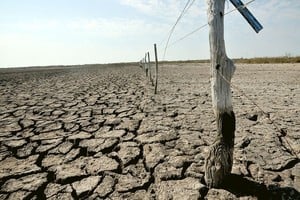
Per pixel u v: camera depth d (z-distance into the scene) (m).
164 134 3.53
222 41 1.83
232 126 1.94
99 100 6.69
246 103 5.67
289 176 2.23
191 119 4.35
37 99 7.10
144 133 3.61
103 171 2.45
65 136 3.58
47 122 4.41
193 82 11.28
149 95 7.28
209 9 1.82
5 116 4.95
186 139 3.29
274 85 9.10
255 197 1.89
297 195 1.92
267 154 2.72
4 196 2.06
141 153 2.89
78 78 15.91
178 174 2.31
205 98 6.61
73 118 4.68
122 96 7.28
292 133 3.43
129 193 2.06
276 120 4.11
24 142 3.35
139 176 2.34
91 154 2.95
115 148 3.07
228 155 1.96
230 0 1.83
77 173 2.42
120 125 4.08
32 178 2.36
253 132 3.50
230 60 1.88
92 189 2.13
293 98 6.23
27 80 14.90
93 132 3.75
